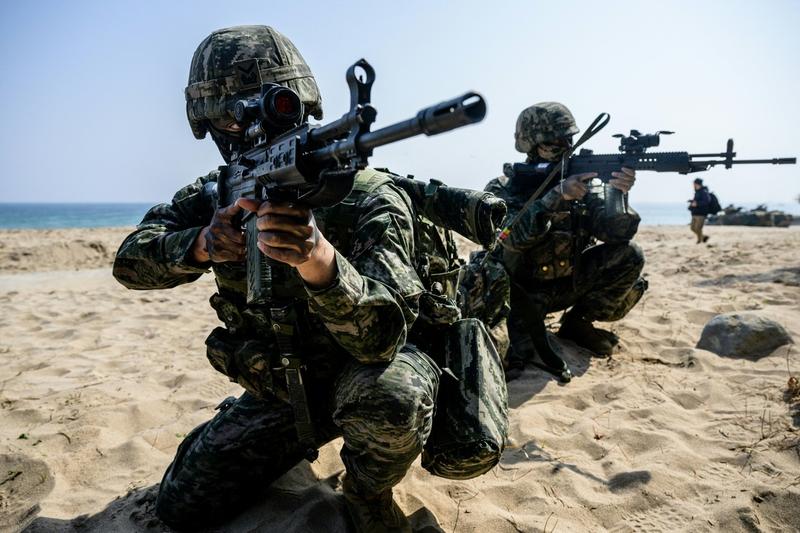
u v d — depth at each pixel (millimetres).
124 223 60875
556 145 4277
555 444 3113
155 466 2914
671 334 4984
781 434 2988
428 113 1134
